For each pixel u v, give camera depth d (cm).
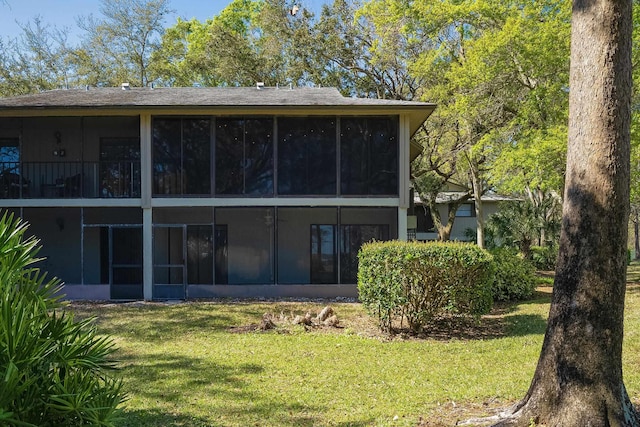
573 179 470
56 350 323
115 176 1628
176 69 3181
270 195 1550
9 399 266
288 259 1655
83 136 1683
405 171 1545
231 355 850
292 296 1570
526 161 1531
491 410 550
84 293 1562
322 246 1639
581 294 455
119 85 3108
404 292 982
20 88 2914
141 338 993
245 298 1548
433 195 2656
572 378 452
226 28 2998
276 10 2708
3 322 286
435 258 963
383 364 787
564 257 470
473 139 2047
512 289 1478
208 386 676
